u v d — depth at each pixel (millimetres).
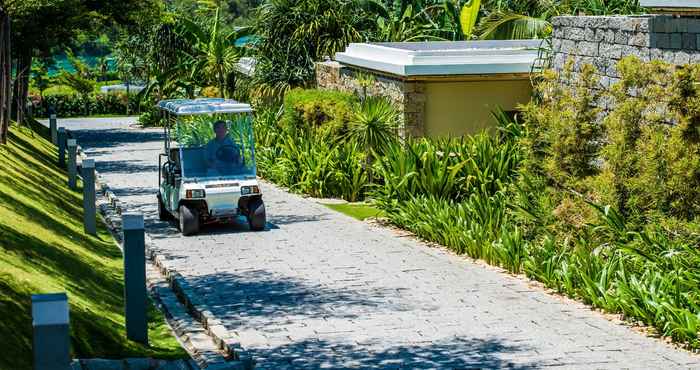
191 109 19078
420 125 24984
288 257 16781
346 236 18969
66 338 6793
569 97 17156
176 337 11633
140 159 34750
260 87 35406
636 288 12586
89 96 61438
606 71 19031
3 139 23938
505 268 15656
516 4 34812
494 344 11258
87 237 16766
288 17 35344
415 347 11156
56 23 38062
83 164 17188
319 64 32812
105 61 74125
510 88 25219
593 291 13117
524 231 16766
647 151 15094
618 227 15203
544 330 11898
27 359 8727
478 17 35312
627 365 10391
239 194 19281
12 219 14250
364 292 14016
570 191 16938
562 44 20688
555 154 16969
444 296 13773
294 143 27766
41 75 61844
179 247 17891
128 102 59531
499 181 20297
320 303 13367
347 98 26891
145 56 53656
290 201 24281
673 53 16969
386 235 19094
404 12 37812
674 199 14789
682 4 16250
